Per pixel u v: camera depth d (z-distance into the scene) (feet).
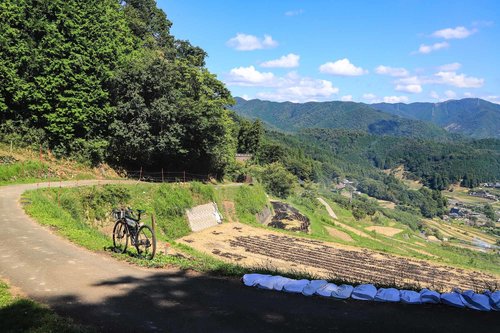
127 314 22.09
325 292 25.86
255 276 28.84
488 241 319.68
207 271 31.50
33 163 86.63
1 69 89.30
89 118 104.06
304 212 180.86
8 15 92.07
